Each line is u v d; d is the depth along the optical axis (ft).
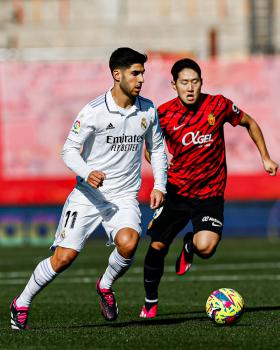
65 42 340.80
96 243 254.47
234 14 339.98
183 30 340.18
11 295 131.03
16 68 254.27
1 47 338.34
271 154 256.32
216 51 301.02
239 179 257.14
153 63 250.37
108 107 82.38
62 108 254.47
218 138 95.81
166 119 95.81
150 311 98.48
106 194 84.64
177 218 96.78
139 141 84.58
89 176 79.30
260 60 254.47
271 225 262.47
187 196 96.07
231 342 74.18
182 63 94.02
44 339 77.30
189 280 149.79
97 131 82.84
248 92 254.47
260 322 88.69
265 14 338.54
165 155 87.66
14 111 254.27
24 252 226.17
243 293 125.70
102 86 253.44
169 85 250.37
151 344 73.46
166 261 191.72
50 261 84.84
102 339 76.69
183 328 83.97
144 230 254.88
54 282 150.82
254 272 162.40
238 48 335.26
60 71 253.65
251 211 262.88
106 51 314.35
